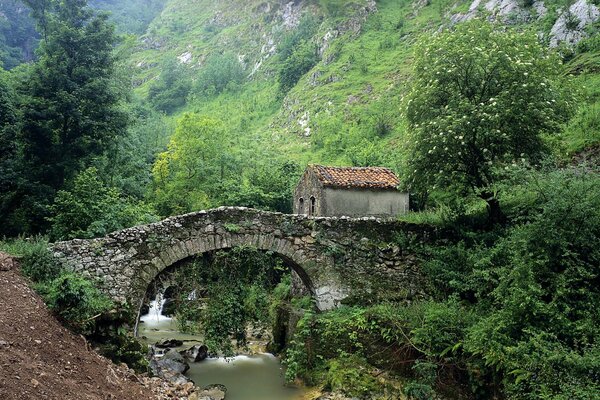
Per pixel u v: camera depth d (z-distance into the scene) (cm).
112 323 1131
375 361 1188
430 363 1058
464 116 1180
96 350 1059
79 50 2123
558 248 1010
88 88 2045
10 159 1930
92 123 2028
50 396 704
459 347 1054
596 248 1016
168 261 1259
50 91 2016
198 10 11256
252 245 1308
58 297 1025
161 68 8400
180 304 1376
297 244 1335
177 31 10300
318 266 1341
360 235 1379
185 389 1135
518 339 966
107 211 1706
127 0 12794
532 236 1034
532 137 1253
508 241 1134
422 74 1334
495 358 929
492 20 4003
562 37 2911
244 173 2919
